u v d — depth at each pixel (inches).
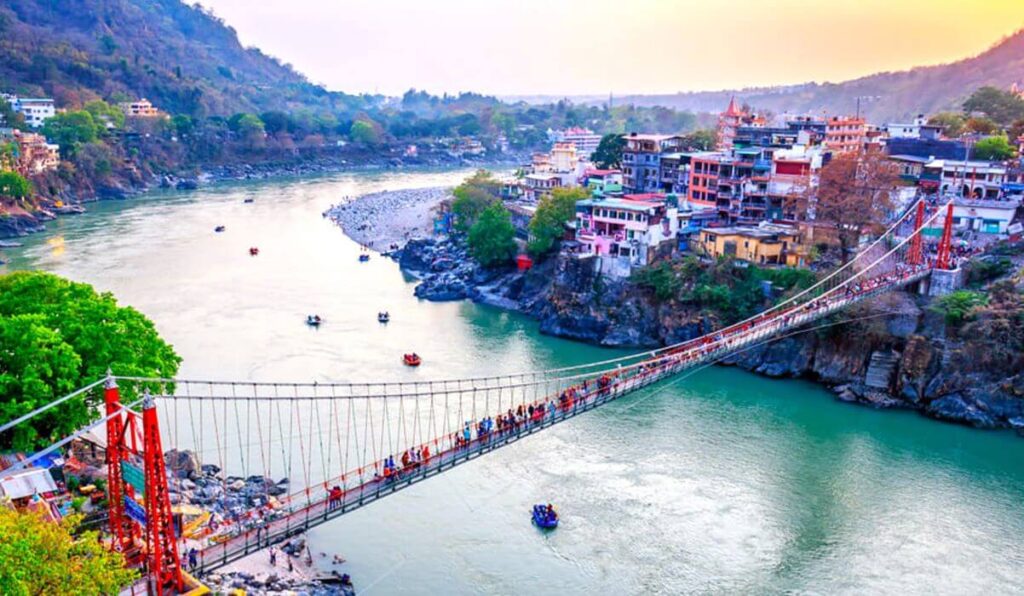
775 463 2775.6
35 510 1808.6
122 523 1732.3
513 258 4933.6
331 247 6112.2
